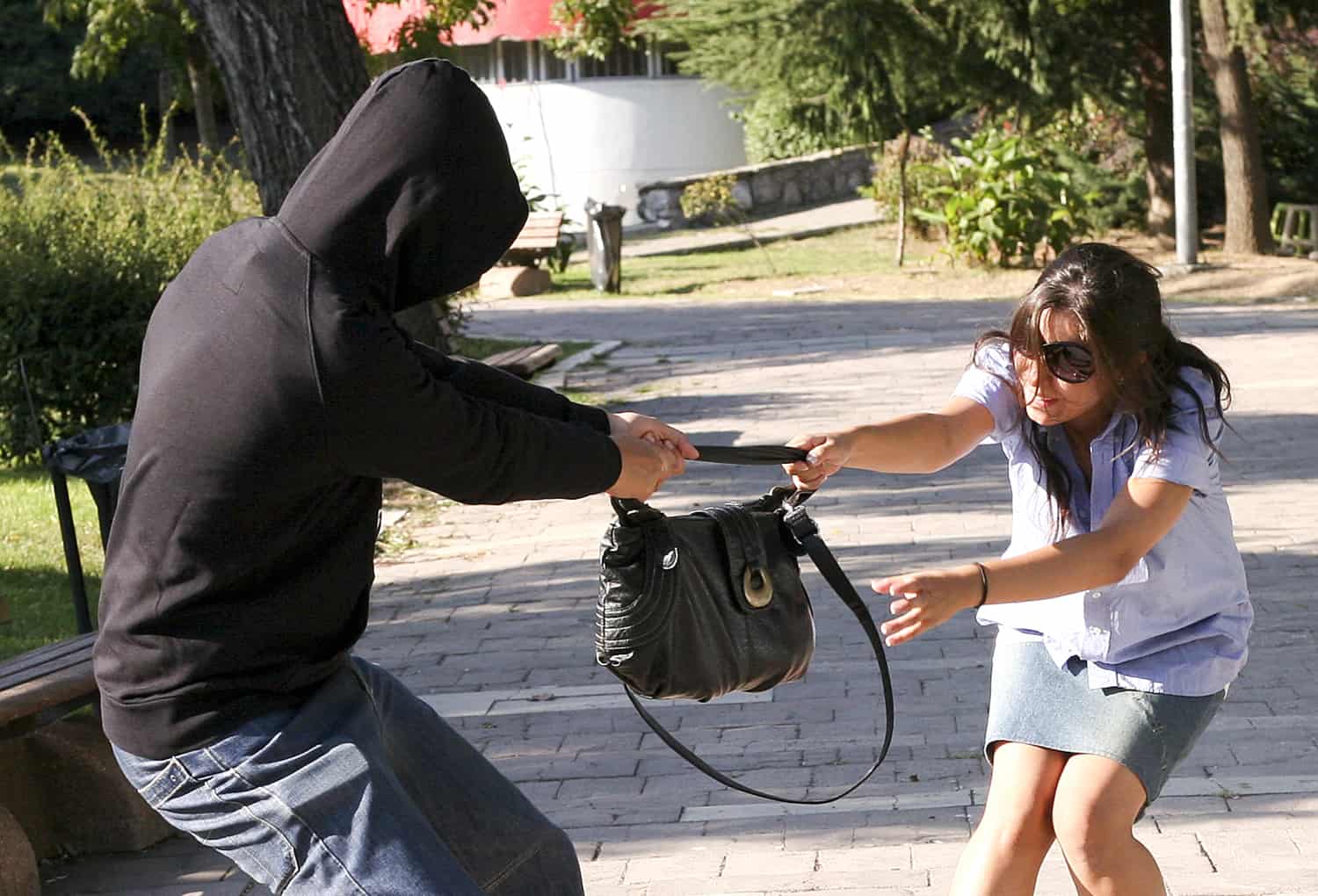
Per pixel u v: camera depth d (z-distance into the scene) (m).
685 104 33.03
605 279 23.11
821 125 25.27
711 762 5.08
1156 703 2.93
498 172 2.44
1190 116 21.42
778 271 24.48
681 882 4.15
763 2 23.22
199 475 2.39
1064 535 3.12
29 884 4.21
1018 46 22.91
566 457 2.58
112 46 28.77
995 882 2.92
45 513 9.81
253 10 11.34
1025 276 22.00
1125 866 2.87
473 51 33.66
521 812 2.94
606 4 26.59
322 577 2.50
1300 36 25.92
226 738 2.46
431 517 9.48
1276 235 25.73
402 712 2.91
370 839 2.42
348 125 2.43
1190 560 2.97
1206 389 2.95
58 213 12.04
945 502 8.82
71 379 11.53
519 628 6.95
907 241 26.92
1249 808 4.38
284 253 2.40
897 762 4.96
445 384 2.47
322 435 2.37
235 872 4.53
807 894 4.02
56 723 4.77
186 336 2.44
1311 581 6.82
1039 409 2.99
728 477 9.81
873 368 13.88
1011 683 3.08
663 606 2.85
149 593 2.44
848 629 6.55
